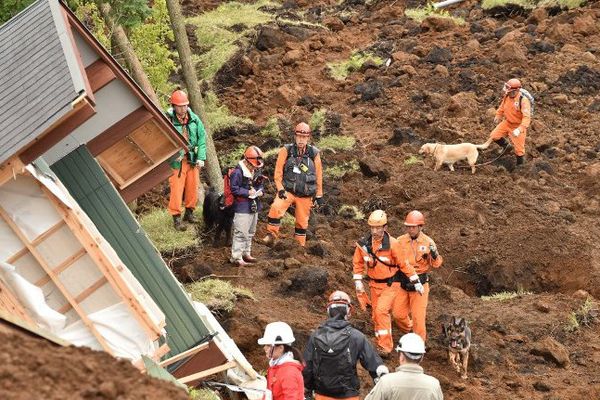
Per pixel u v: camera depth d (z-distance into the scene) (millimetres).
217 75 34531
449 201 25578
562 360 19156
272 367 13141
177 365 14984
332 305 14461
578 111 31203
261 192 21203
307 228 24250
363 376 18125
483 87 32344
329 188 26625
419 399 12461
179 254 21812
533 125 30062
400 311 18656
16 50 14977
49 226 13391
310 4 41719
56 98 12961
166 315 15000
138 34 27859
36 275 13477
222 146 30172
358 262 18625
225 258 21688
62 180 15602
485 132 29531
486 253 23547
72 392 7926
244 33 36906
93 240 13281
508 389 18141
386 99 32094
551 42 35312
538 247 23547
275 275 21188
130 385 8297
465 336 18016
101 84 15750
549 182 27266
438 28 37156
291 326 18938
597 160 28531
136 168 17922
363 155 28484
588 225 25250
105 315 13375
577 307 21328
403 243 18219
